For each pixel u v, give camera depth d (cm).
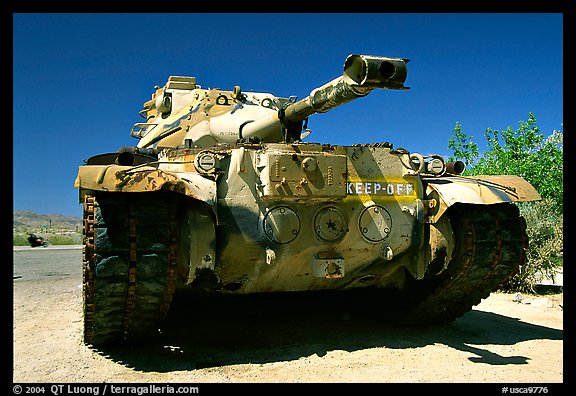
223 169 760
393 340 845
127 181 666
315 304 1102
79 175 662
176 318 1014
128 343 811
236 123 1163
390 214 820
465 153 2258
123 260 671
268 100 1298
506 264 844
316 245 788
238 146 783
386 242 822
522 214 1509
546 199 1584
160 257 688
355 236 806
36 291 1400
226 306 1080
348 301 1068
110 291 677
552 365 698
